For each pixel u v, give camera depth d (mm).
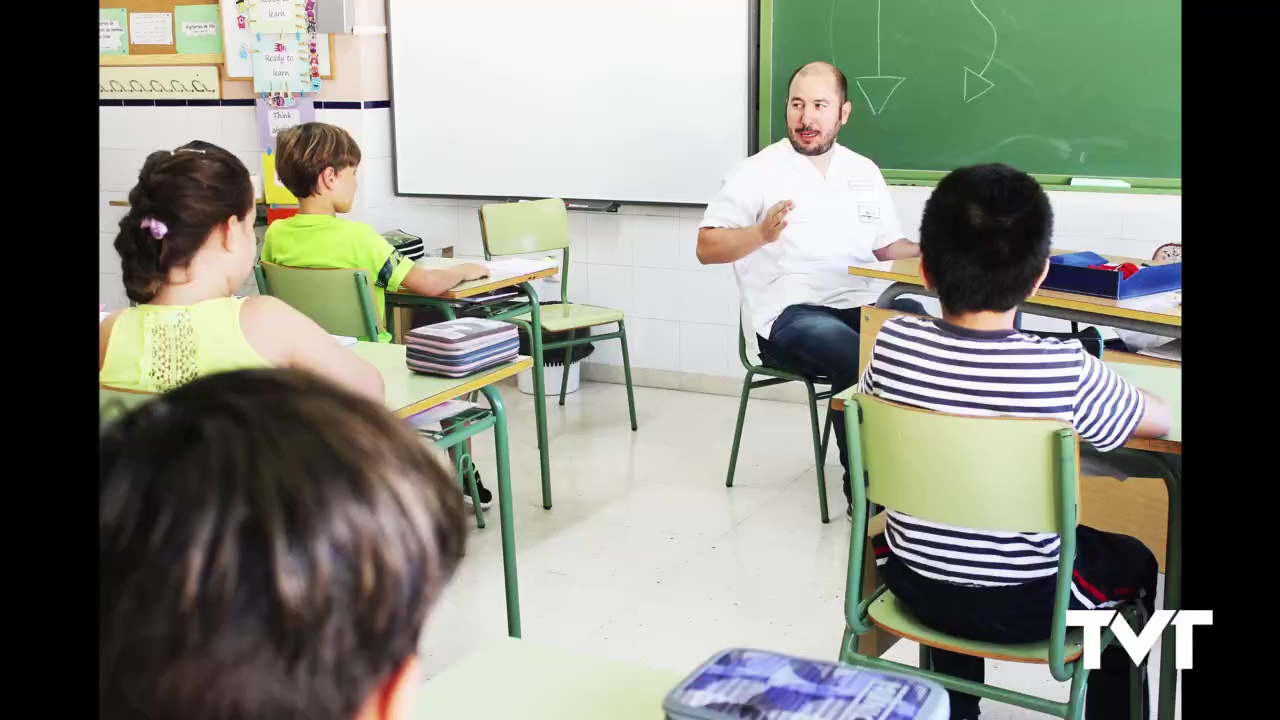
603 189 4867
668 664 2611
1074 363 1673
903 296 3693
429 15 5062
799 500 3633
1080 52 3941
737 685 798
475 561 3180
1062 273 2883
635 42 4668
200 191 1830
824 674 824
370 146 5215
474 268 3322
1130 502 2887
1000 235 1664
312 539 318
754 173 3656
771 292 3629
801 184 3629
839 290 3604
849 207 3639
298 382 365
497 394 2486
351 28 5047
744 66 4480
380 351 2594
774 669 821
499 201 5117
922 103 4227
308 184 3070
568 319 4199
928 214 1733
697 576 3078
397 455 350
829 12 4297
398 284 3137
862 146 4359
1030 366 1666
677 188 4723
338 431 343
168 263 1841
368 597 324
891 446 1698
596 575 3094
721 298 4801
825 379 3438
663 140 4703
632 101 4727
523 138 4988
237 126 5457
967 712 1946
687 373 4945
